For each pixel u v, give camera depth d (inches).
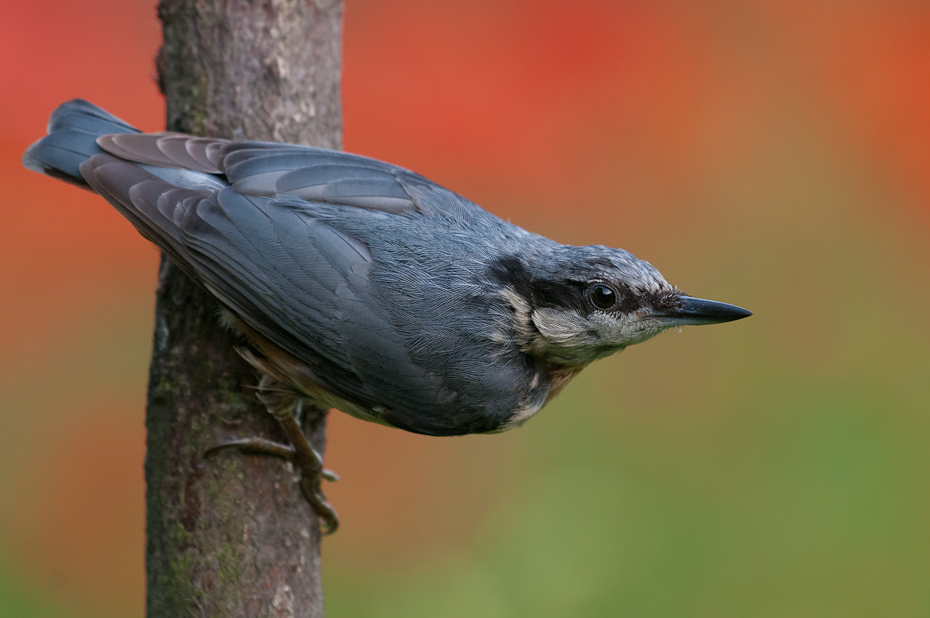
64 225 465.4
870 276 501.0
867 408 451.8
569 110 507.2
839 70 533.3
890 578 405.7
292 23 309.9
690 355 467.8
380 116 496.4
